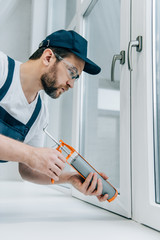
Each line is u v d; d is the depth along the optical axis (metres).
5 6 2.66
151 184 0.86
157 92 0.92
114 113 1.23
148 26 0.91
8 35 2.64
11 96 0.98
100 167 1.34
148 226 0.86
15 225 0.84
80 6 1.62
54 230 0.79
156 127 0.90
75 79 0.98
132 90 1.00
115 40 1.26
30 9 2.74
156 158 0.89
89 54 1.58
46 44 0.99
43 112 1.11
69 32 0.95
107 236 0.74
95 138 1.42
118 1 1.25
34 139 1.16
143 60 0.92
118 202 1.02
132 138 0.98
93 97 1.47
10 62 0.99
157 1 0.94
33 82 1.00
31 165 0.80
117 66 1.22
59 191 1.72
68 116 1.93
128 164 0.98
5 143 0.77
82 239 0.71
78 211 1.10
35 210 1.10
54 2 2.61
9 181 2.35
